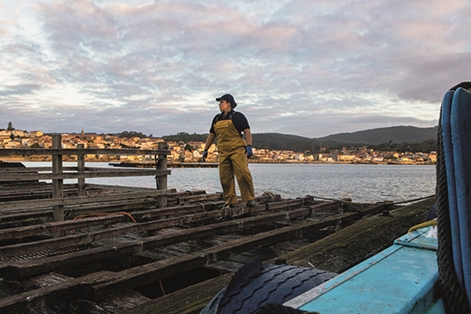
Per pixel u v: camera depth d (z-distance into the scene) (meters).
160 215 6.57
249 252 4.74
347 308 1.04
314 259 3.29
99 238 4.61
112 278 3.06
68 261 3.68
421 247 1.64
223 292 1.60
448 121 1.24
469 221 1.19
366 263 1.45
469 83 1.34
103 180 34.75
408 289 1.17
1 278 3.45
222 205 7.63
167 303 2.49
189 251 4.77
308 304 1.08
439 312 1.19
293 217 6.70
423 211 6.11
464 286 1.17
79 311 2.77
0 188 8.87
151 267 3.38
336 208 8.48
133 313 2.38
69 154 5.69
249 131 6.41
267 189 26.67
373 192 24.91
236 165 6.45
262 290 1.60
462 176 1.20
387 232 4.61
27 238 5.63
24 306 2.67
